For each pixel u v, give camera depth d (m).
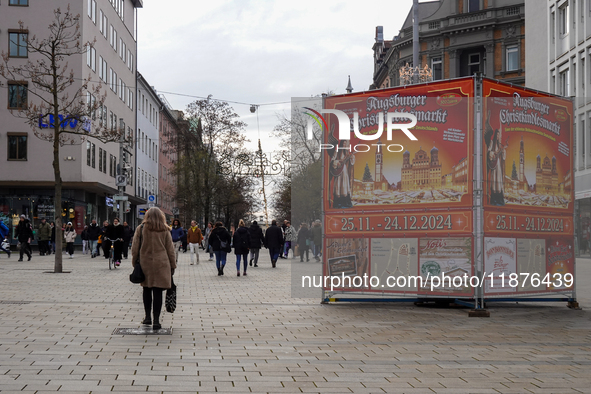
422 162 12.46
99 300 13.36
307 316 11.37
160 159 81.06
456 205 12.16
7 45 43.31
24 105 43.47
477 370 6.99
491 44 51.66
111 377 6.40
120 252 24.50
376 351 8.06
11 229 43.19
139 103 67.31
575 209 13.19
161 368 6.87
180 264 29.92
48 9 43.69
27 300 13.16
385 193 12.77
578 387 6.25
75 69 43.75
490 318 11.36
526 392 6.06
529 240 12.59
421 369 7.02
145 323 9.58
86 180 45.41
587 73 33.47
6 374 6.46
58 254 21.72
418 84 12.52
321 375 6.68
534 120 12.77
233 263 31.38
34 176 43.94
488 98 12.13
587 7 33.38
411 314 11.77
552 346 8.51
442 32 53.41
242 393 5.91
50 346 8.03
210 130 61.06
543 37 39.47
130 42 61.94
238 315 11.38
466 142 12.09
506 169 12.34
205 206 61.22
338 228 13.16
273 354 7.79
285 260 35.00
